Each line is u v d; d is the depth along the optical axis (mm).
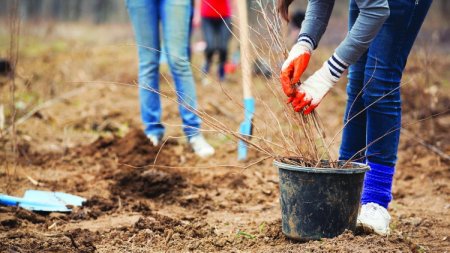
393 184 4496
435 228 3656
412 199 4223
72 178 4375
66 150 4918
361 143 3477
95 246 3289
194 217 3799
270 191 4246
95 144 4883
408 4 3174
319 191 3141
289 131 3365
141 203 3928
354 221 3217
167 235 3391
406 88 6262
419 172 4688
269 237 3352
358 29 3059
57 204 3830
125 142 4805
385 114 3271
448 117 6109
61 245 3246
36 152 4797
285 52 3338
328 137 5277
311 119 3301
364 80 3305
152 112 4875
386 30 3205
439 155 4941
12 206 3750
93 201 3912
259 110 5289
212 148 4961
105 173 4426
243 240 3355
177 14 4676
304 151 3324
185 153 4941
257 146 3338
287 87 3137
